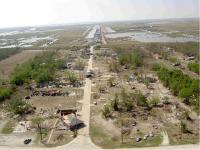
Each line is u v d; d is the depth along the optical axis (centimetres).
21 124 10800
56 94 14275
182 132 9356
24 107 12188
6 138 9694
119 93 13675
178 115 10744
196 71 17012
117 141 9012
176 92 12988
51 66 19425
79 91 14600
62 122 10662
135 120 10544
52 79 16638
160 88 14312
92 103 12669
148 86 14725
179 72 15175
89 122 10594
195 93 12112
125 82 15788
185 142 8688
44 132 9975
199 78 15475
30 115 11688
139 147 8531
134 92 13438
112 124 10300
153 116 10819
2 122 11144
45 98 13812
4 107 12850
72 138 9400
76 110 11756
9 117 11631
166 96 12900
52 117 11331
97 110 11762
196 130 9469
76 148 8719
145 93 13525
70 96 13875
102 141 9069
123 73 17912
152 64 19912
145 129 9744
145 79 15775
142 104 11881
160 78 15300
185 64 19625
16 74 17412
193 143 8612
